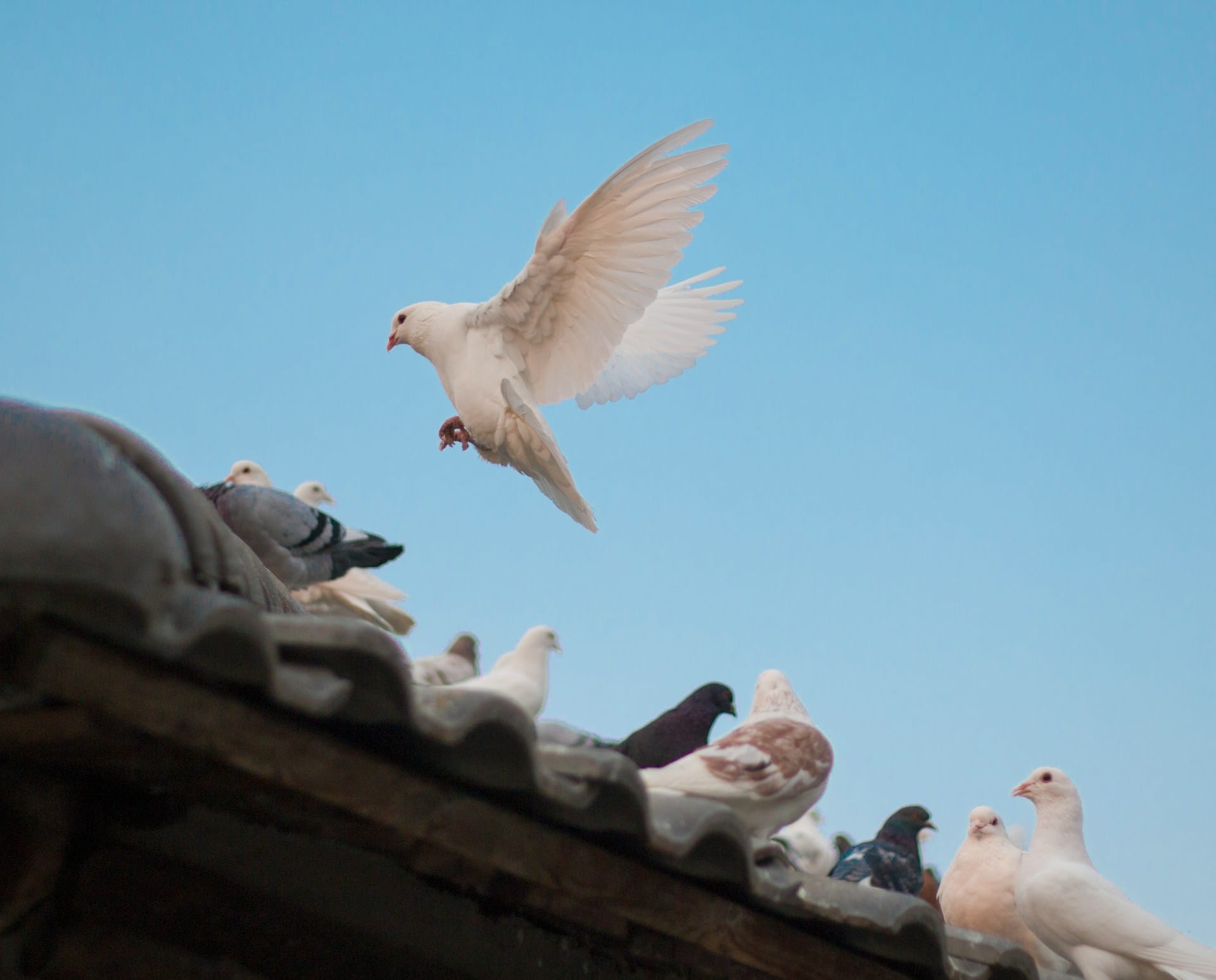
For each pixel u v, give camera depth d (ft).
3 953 15.89
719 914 20.40
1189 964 42.27
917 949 21.88
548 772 17.13
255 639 13.80
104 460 14.07
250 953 18.19
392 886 18.88
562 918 20.12
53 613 13.46
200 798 16.85
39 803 15.61
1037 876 45.11
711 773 38.50
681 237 45.09
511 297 47.73
